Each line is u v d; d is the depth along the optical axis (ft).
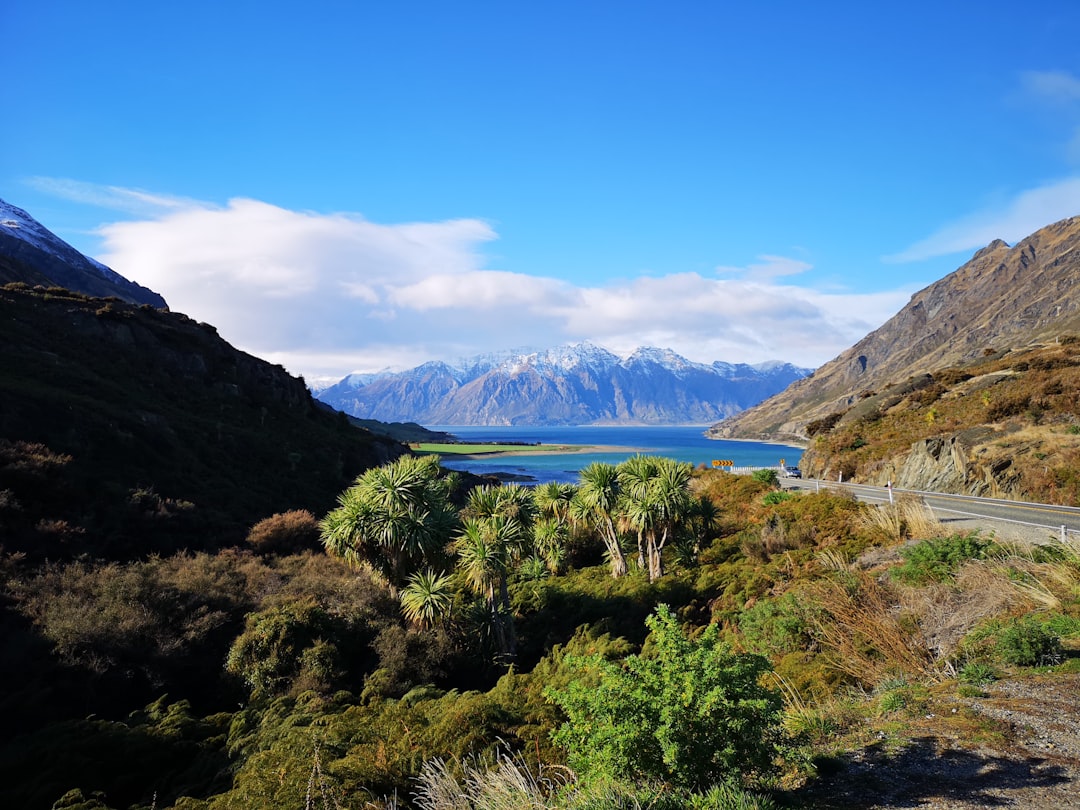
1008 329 589.73
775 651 37.19
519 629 78.33
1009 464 92.07
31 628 57.67
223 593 71.56
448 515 78.02
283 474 165.99
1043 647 25.72
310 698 48.96
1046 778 15.99
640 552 92.27
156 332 206.80
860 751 19.35
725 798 14.49
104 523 97.14
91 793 37.32
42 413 120.16
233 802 26.11
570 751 17.93
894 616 36.40
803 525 75.31
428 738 28.17
